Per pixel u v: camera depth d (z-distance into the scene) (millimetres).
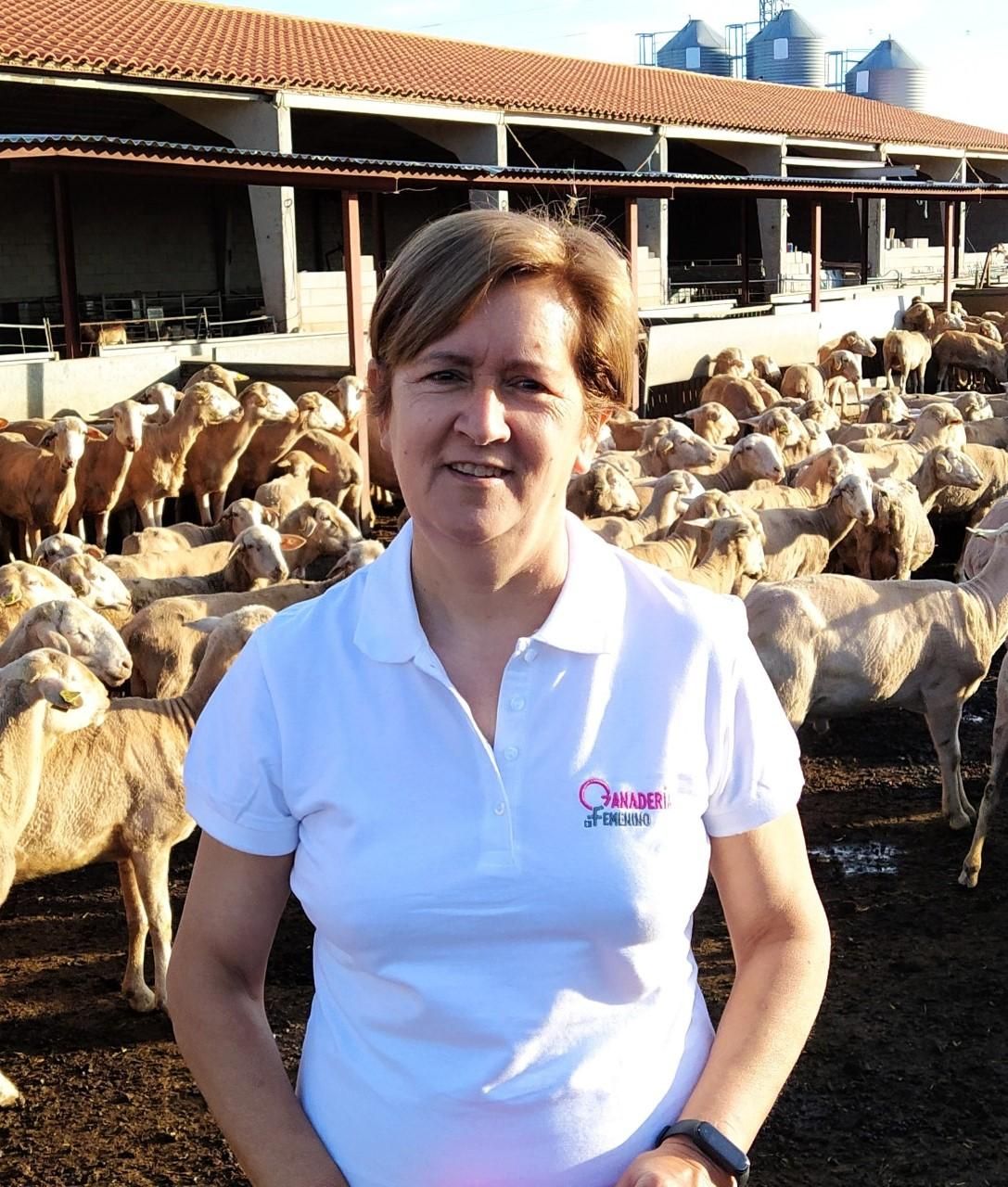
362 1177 2016
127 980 6262
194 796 2111
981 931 6832
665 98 38844
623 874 1933
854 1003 6102
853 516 11797
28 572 8758
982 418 19531
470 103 29891
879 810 8523
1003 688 7180
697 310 31469
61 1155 5066
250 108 26078
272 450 16750
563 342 1932
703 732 2047
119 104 28234
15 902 7477
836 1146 5020
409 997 1959
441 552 1980
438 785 1962
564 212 2160
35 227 29219
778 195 28078
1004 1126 5145
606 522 11539
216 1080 2068
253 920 2113
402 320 1916
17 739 5484
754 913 2127
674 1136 1968
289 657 2066
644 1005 2012
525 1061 1940
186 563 11445
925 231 53844
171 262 32188
